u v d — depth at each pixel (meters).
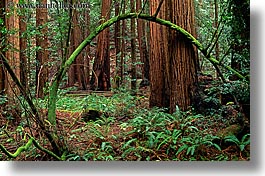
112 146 4.95
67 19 5.03
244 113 5.07
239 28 5.11
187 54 6.27
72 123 6.13
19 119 5.67
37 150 4.64
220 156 4.33
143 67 14.52
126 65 15.17
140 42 14.37
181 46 6.26
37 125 4.16
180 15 6.23
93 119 6.75
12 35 6.36
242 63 5.16
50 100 4.49
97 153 4.69
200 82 6.53
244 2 4.90
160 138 4.90
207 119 5.61
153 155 4.55
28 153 4.62
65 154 4.43
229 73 5.56
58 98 8.06
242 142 4.51
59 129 4.44
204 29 9.04
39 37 7.78
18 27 6.67
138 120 5.40
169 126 5.30
